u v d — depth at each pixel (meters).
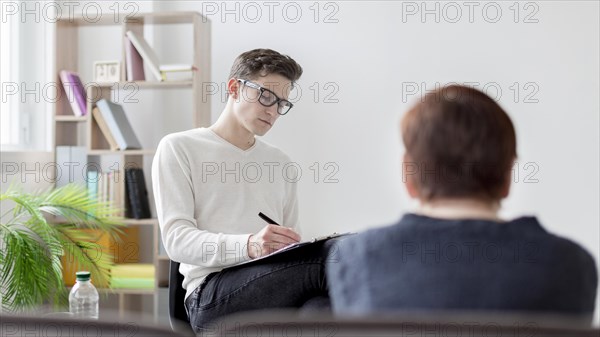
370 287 1.19
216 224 2.71
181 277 2.75
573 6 4.42
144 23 4.54
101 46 4.64
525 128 4.46
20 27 4.41
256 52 2.80
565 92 4.43
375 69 4.53
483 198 1.22
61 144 4.41
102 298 4.45
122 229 4.42
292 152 4.59
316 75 4.57
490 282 1.13
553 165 4.45
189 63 4.66
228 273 2.50
